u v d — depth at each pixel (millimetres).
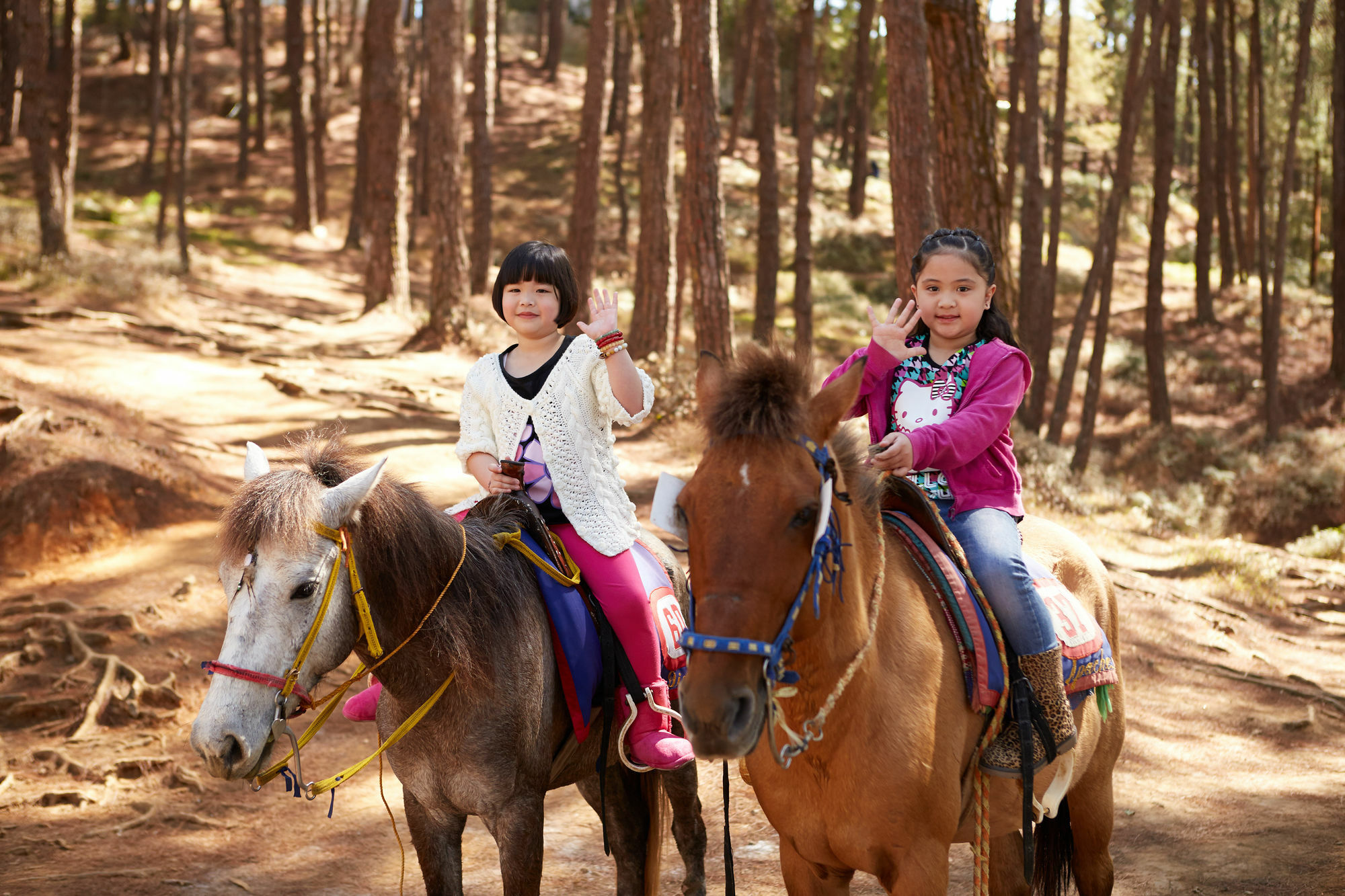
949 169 10742
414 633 3203
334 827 5660
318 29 39406
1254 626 10938
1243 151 42844
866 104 40969
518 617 3414
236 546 2844
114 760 6180
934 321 3221
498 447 3760
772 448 2332
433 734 3285
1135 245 44469
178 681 7211
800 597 2293
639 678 3629
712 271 15055
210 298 22188
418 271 35656
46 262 18453
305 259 34594
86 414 10391
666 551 4324
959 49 10562
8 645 7312
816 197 43125
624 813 3916
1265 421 24656
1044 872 3928
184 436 11398
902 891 2799
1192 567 13180
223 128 50938
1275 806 6309
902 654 2799
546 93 56969
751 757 2988
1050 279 22625
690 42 14812
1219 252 36281
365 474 2986
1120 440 23969
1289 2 35375
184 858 5223
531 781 3412
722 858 5262
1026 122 22906
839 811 2781
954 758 2865
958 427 2949
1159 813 6105
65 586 8266
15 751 6227
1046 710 3047
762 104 19188
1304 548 17203
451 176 20250
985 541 3080
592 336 3443
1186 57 41812
